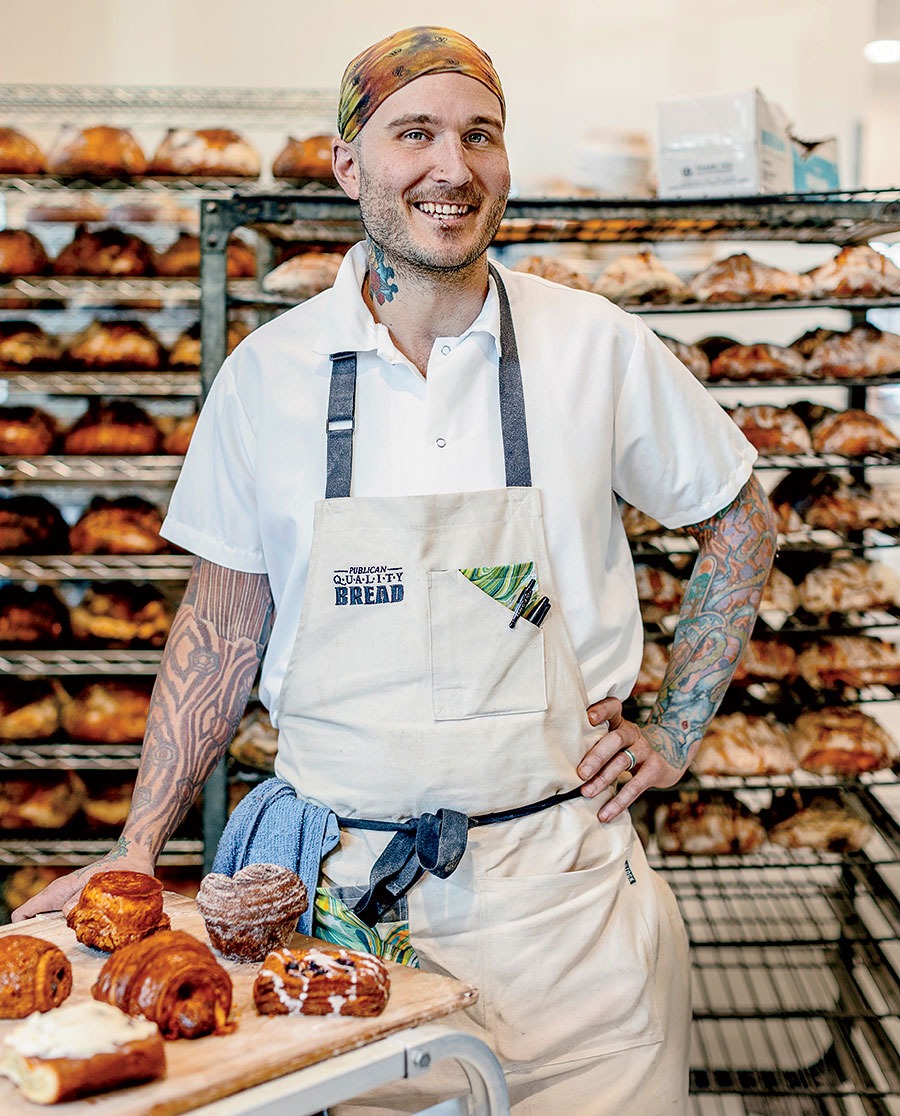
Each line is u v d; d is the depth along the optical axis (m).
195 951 0.96
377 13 3.48
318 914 1.28
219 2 3.46
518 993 1.30
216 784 2.26
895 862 2.46
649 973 1.38
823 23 3.49
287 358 1.41
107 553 2.69
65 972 0.99
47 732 2.70
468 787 1.30
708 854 2.42
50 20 3.45
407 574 1.30
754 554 1.56
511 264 2.89
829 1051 2.45
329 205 2.16
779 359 2.43
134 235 2.84
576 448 1.38
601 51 3.52
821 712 2.50
